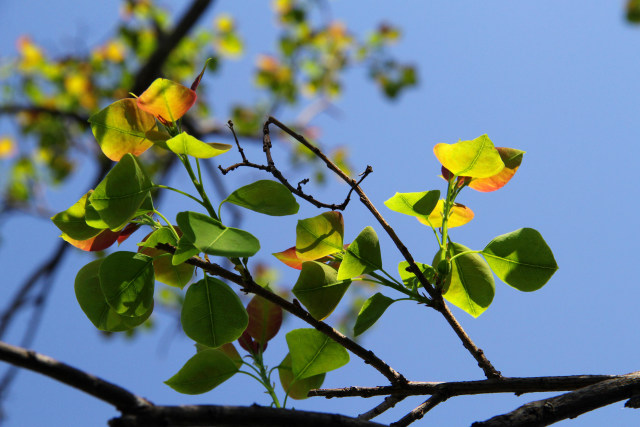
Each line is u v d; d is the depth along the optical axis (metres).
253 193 1.19
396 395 1.21
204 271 1.20
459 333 1.23
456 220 1.28
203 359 1.23
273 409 1.12
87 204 1.19
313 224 1.24
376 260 1.23
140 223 1.21
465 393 1.21
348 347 1.21
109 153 1.21
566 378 1.21
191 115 3.60
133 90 3.14
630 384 1.17
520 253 1.24
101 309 1.21
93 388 1.09
